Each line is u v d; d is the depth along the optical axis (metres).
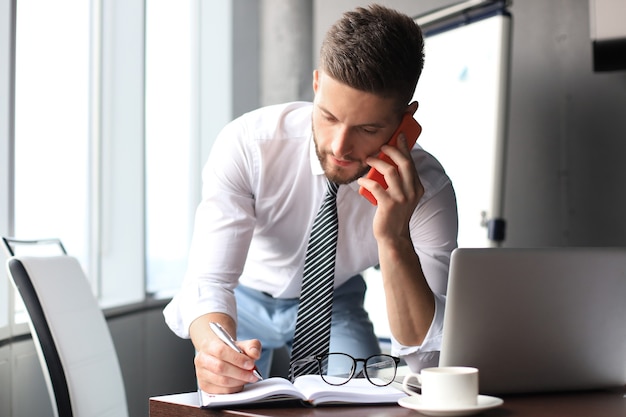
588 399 1.29
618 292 1.30
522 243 3.74
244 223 1.82
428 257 1.88
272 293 2.20
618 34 3.17
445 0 3.89
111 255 3.34
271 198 1.95
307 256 1.73
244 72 4.16
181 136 3.91
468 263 1.24
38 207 2.86
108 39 3.32
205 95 4.07
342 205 1.92
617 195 3.55
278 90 4.23
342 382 1.36
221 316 1.58
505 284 1.26
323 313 1.69
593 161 3.60
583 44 3.62
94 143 3.29
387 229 1.57
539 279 1.27
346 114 1.47
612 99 3.56
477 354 1.28
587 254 1.28
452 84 3.38
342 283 2.18
